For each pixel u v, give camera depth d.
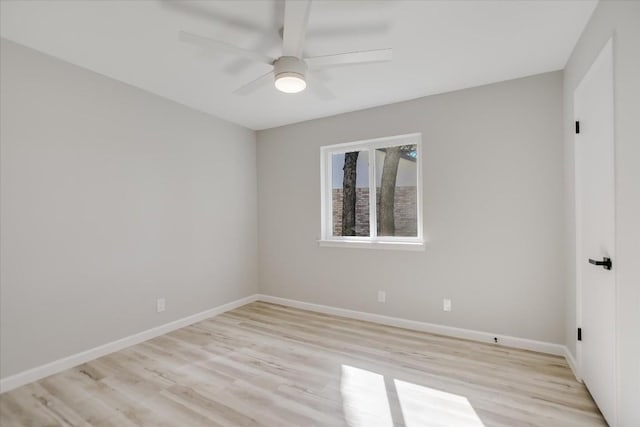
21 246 2.16
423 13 1.84
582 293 2.10
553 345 2.56
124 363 2.46
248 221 4.11
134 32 2.04
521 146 2.67
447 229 2.98
